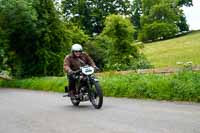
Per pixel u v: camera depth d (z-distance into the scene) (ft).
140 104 45.11
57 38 105.81
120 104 45.88
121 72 72.84
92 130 29.86
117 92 57.67
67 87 47.60
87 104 47.83
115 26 109.81
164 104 44.27
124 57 109.60
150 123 31.68
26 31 102.63
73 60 45.80
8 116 39.58
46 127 32.09
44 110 43.29
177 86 49.75
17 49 106.73
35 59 105.40
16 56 108.17
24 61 106.73
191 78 52.54
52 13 105.40
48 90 78.07
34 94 67.05
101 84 61.21
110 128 30.27
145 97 52.90
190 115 35.24
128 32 110.22
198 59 206.69
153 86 52.90
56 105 47.96
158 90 51.75
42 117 37.91
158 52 248.93
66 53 107.04
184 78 53.67
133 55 110.63
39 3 103.35
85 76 43.78
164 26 337.11
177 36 333.01
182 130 28.35
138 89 54.44
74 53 45.57
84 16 249.55
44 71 104.32
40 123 34.27
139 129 29.32
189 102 46.01
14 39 105.81
